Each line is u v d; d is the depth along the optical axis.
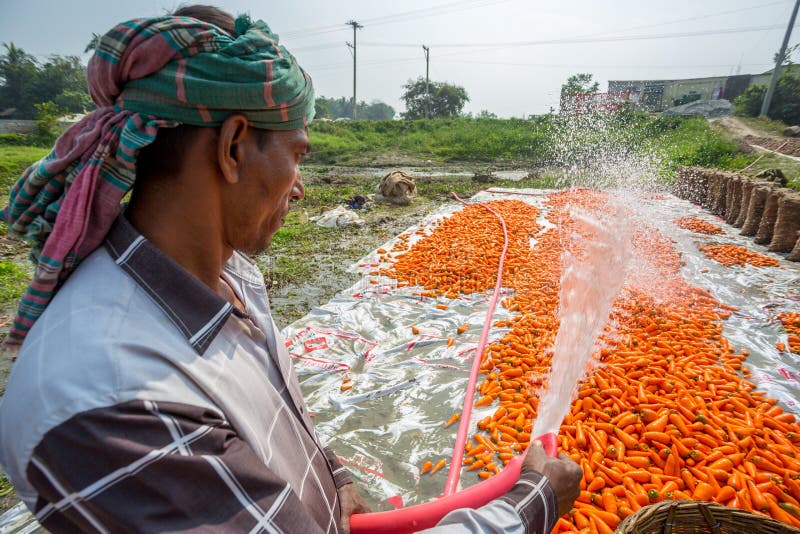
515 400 3.41
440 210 11.66
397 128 39.09
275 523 0.72
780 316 4.91
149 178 0.80
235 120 0.77
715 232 8.88
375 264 6.98
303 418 1.09
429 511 1.23
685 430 2.89
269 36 0.84
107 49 0.71
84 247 0.77
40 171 0.73
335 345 4.47
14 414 0.64
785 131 28.84
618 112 28.55
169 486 0.64
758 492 2.46
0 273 6.71
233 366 0.86
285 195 0.90
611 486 2.62
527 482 0.97
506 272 6.31
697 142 20.98
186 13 0.83
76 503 0.62
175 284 0.78
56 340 0.67
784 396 3.51
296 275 6.78
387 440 3.16
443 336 4.60
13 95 44.62
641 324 4.48
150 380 0.67
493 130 34.53
